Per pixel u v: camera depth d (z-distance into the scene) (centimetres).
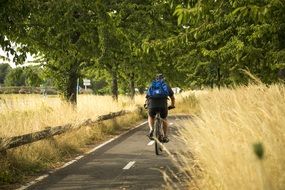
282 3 818
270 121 692
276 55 1727
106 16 1741
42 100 2566
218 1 878
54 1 1516
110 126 2719
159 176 1303
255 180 540
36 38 1574
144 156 1719
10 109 2222
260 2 868
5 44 1434
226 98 1452
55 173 1384
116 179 1278
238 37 1883
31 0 1403
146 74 3522
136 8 2786
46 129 1647
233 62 2222
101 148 1986
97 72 3784
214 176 761
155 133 1731
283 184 530
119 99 4584
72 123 1980
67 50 1811
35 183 1232
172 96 1761
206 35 1978
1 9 1323
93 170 1430
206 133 938
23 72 2648
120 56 2895
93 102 3119
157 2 2658
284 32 1645
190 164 1145
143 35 2680
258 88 1162
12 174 1277
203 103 1617
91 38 1714
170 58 3581
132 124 3438
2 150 1249
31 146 1545
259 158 304
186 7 929
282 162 568
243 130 787
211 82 4550
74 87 2841
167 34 2723
